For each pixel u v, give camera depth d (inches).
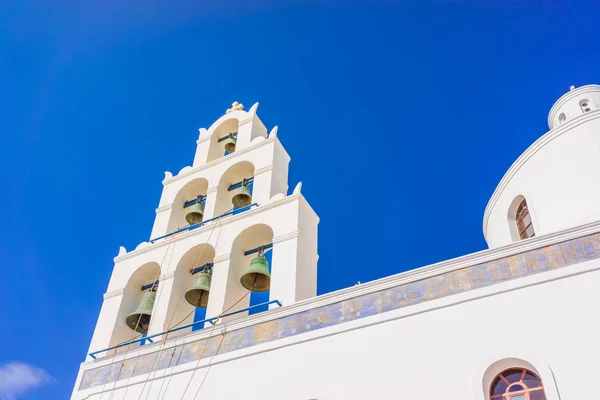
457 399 390.0
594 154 585.0
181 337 547.8
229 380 486.6
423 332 434.6
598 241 424.2
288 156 740.7
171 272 625.9
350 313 478.0
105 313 632.4
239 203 699.4
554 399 362.6
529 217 631.8
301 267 561.6
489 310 423.5
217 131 804.0
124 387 537.0
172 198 728.3
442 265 466.3
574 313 394.9
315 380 447.8
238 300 592.7
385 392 415.5
